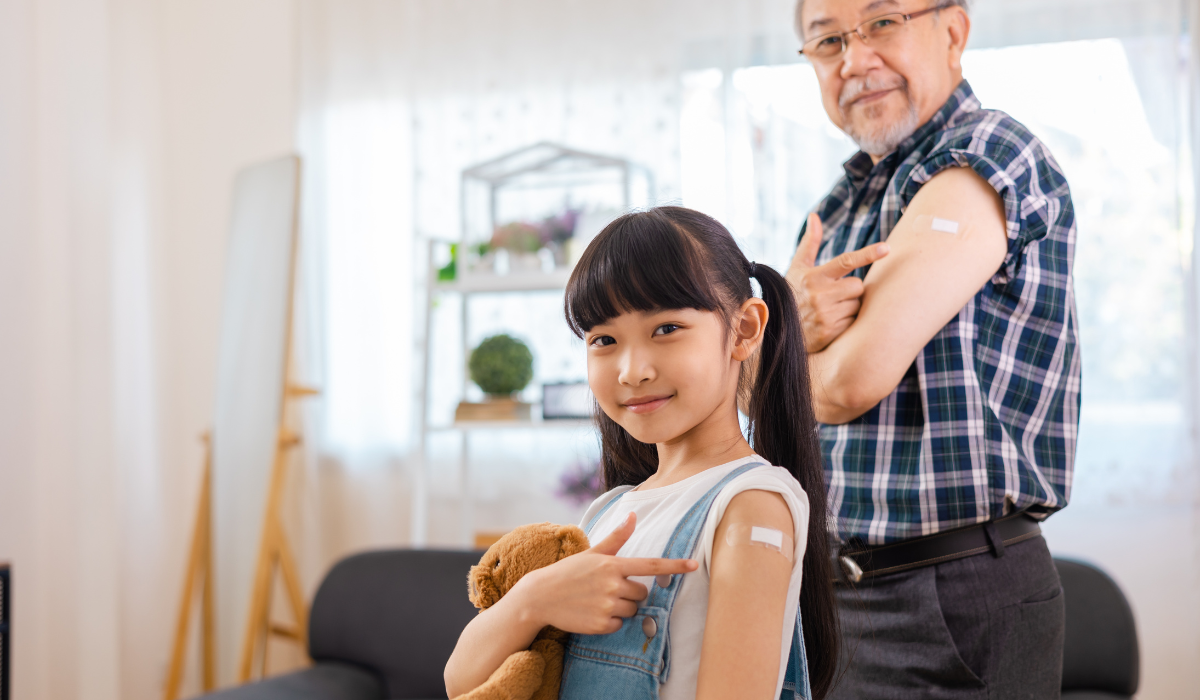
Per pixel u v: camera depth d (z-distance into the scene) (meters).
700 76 2.88
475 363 2.72
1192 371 2.51
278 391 2.74
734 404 0.82
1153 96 2.55
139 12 3.23
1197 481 2.51
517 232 2.75
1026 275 1.05
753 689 0.65
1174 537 2.57
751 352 0.81
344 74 3.19
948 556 1.02
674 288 0.73
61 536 2.79
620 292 0.74
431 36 3.10
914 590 1.03
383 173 3.16
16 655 2.65
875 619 1.06
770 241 2.74
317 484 3.11
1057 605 1.06
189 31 3.32
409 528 3.10
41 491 2.76
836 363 1.02
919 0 1.13
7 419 2.66
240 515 2.81
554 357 2.95
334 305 3.18
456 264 2.91
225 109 3.29
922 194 1.06
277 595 3.14
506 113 3.04
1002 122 1.08
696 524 0.74
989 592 1.01
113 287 3.06
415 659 2.35
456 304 3.05
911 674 1.03
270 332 2.81
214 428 2.99
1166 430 2.54
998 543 1.02
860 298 1.05
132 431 3.11
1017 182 1.04
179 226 3.31
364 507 3.13
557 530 0.77
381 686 2.36
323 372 3.14
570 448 2.98
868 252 1.04
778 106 2.78
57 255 2.81
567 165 2.91
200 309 3.30
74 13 2.88
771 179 2.76
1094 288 2.58
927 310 0.99
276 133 3.26
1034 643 1.03
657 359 0.74
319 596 2.48
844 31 1.16
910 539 1.04
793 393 0.87
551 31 3.02
